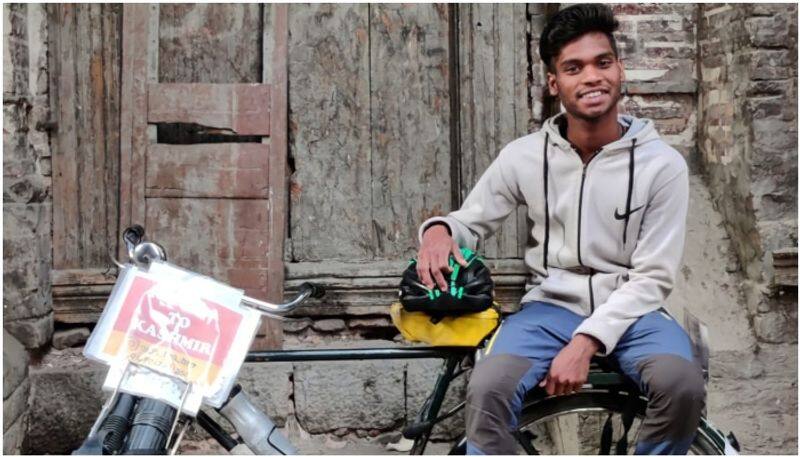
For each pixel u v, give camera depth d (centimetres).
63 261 397
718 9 379
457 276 261
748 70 360
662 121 400
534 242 366
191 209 393
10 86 364
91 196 398
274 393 384
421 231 279
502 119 399
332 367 388
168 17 402
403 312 268
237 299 226
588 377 262
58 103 396
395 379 388
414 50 407
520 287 398
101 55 398
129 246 237
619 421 351
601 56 254
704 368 273
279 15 395
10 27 364
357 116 408
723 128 379
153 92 391
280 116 393
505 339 260
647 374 248
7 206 364
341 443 386
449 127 409
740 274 377
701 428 263
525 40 400
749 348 359
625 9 392
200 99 391
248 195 392
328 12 406
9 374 342
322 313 404
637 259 260
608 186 261
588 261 267
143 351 220
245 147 392
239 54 404
